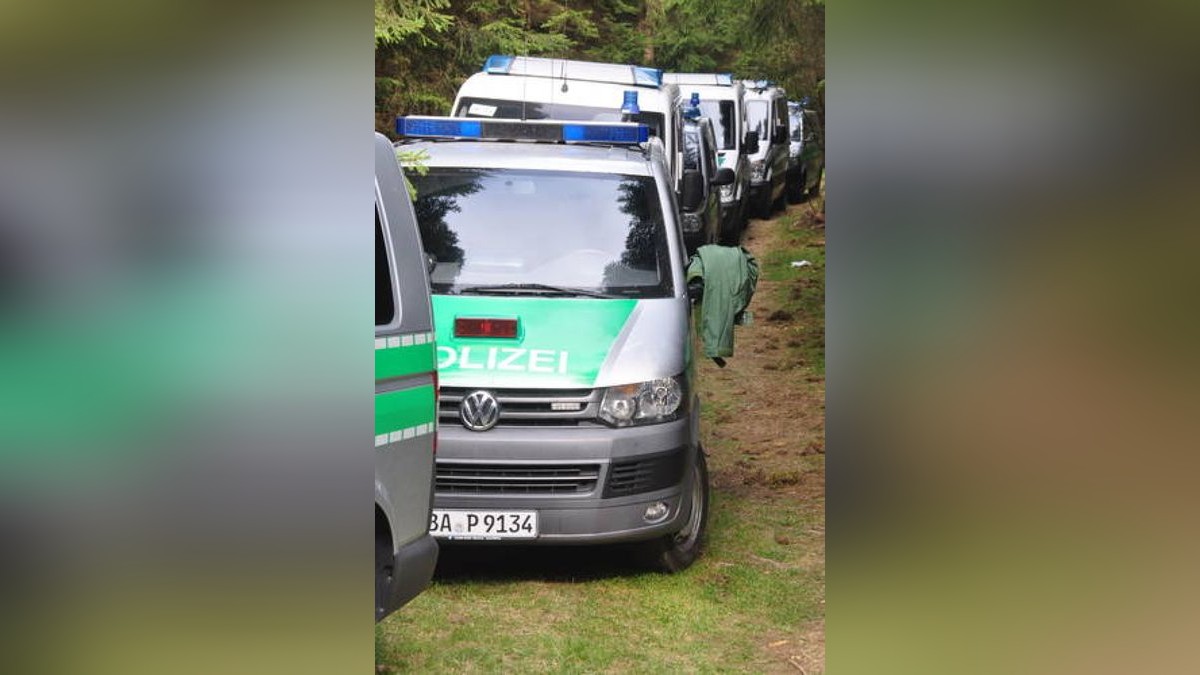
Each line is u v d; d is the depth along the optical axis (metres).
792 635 4.86
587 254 5.77
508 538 5.10
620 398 5.18
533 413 5.12
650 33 21.62
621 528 5.15
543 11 18.36
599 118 9.81
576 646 4.62
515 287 5.59
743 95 18.23
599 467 5.11
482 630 4.77
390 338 3.79
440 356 5.21
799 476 7.29
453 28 10.72
